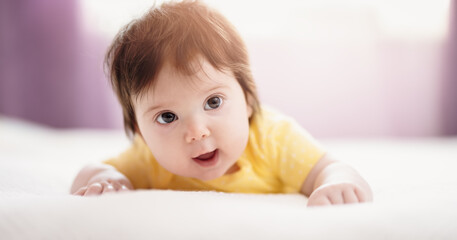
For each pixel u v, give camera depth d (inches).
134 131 35.8
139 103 31.1
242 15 101.1
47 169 45.6
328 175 31.0
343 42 104.1
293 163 35.1
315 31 104.0
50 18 108.8
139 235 20.1
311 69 105.2
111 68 33.6
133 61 30.9
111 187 30.3
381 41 104.2
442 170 41.7
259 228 20.3
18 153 61.4
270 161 36.4
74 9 108.0
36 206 23.2
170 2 34.7
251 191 36.7
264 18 102.8
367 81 104.8
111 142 79.5
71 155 62.7
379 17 103.1
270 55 104.9
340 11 103.6
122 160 38.6
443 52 103.6
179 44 30.0
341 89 105.4
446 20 102.3
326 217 21.5
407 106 105.4
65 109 110.0
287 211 22.9
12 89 110.1
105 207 22.8
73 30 108.3
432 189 31.2
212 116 30.2
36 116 110.7
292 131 37.0
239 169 36.5
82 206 23.0
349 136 106.2
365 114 105.6
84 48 108.2
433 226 20.6
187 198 25.6
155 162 37.8
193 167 31.2
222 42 31.9
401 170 43.9
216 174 32.0
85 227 20.9
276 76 105.3
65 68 109.3
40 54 109.5
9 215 22.1
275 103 105.6
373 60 104.4
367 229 20.2
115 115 109.7
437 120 105.1
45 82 109.9
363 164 50.2
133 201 23.8
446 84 104.4
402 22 103.0
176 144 30.3
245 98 33.5
